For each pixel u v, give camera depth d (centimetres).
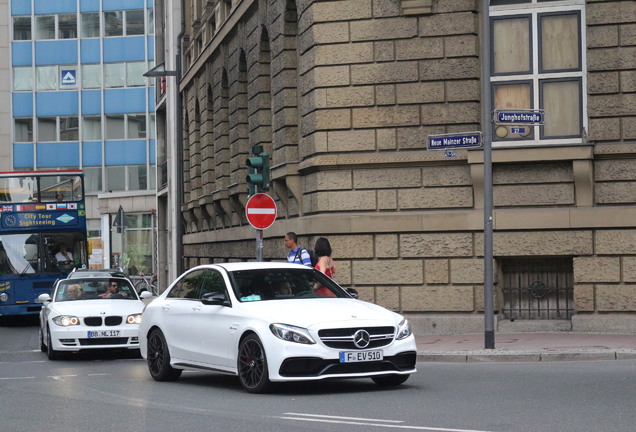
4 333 3253
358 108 2452
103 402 1424
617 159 2300
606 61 2300
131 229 6925
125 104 7300
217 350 1544
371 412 1247
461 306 2384
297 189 2662
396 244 2422
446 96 2398
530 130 2377
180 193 3712
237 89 3559
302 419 1200
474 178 2362
